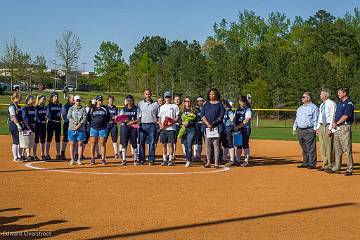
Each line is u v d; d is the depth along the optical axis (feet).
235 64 205.46
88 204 29.19
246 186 36.40
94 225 24.21
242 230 23.48
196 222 24.99
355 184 37.83
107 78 293.02
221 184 37.24
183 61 238.48
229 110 51.60
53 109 52.70
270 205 29.37
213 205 29.25
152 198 31.24
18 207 28.19
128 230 23.31
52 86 296.71
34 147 52.08
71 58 237.25
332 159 45.80
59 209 27.78
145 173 42.91
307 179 40.37
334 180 39.91
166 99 49.70
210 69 228.22
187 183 37.52
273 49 206.59
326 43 236.63
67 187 34.99
